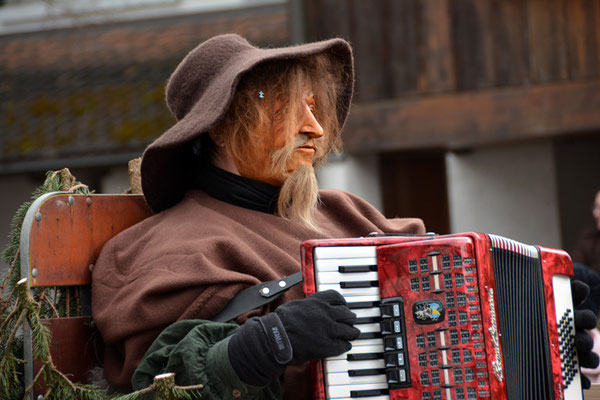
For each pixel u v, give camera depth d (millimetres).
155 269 2482
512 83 9547
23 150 10570
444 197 10336
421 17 9758
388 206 10258
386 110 9586
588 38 9359
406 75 9758
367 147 9633
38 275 2533
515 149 10109
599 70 9328
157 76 11406
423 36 9758
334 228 2963
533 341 2416
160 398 2143
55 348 2543
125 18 13312
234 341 2184
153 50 11984
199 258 2459
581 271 3438
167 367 2266
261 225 2693
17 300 2459
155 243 2600
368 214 3104
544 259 2518
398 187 10305
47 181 2799
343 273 2256
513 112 9312
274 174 2701
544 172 10047
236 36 2836
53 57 12289
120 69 11742
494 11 9594
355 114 9672
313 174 2725
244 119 2672
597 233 7148
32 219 2533
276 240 2670
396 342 2201
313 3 9984
